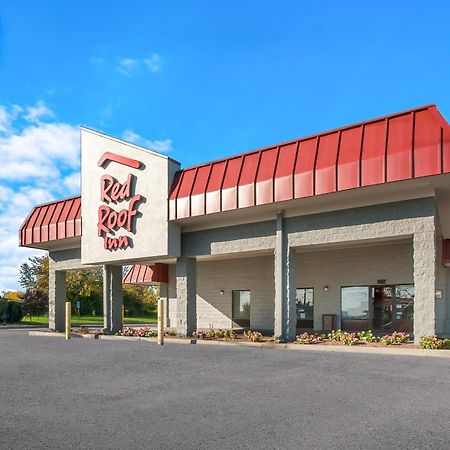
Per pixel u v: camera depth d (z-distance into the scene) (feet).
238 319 85.05
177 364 37.55
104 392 27.22
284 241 55.72
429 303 45.14
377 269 70.03
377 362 36.55
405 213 47.39
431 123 43.42
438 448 16.65
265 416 21.22
